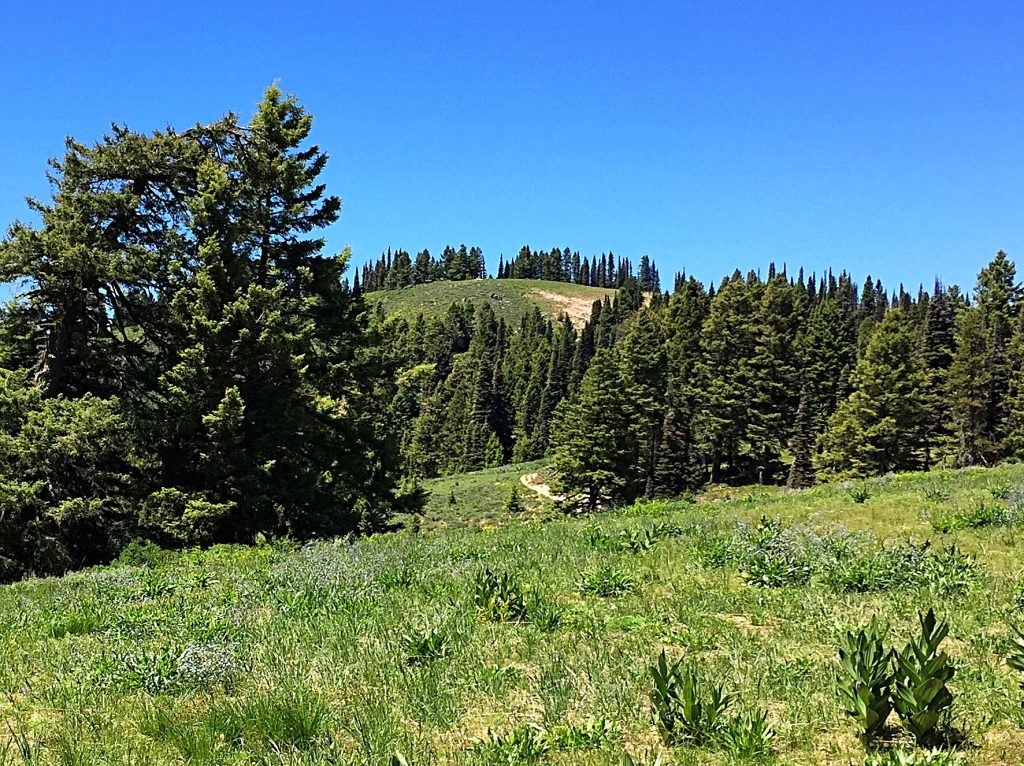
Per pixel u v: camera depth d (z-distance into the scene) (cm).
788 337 6756
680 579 1009
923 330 7488
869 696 495
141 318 2678
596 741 520
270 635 816
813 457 6012
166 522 2375
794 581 967
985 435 6175
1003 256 7125
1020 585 856
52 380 2475
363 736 535
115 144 2588
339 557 1302
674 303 8425
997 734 507
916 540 1168
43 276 2364
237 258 2594
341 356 2936
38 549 2264
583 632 780
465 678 652
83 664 747
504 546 1385
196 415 2423
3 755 548
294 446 2733
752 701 577
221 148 2791
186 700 641
